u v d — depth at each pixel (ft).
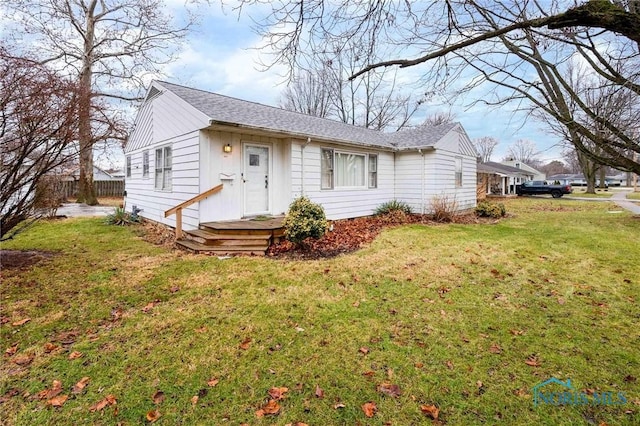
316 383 8.27
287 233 21.39
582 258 19.51
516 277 16.12
